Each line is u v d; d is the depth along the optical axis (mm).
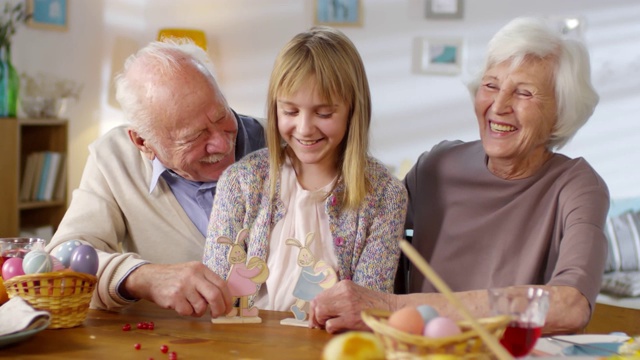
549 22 1796
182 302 1590
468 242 1867
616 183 4977
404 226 1929
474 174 1897
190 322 1589
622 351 1238
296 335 1482
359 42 5402
